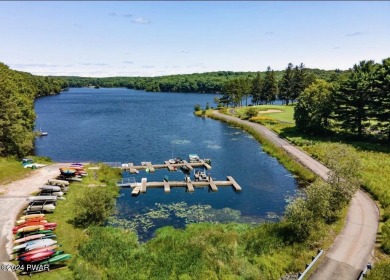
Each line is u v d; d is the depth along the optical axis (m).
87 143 78.75
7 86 64.00
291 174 56.06
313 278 24.94
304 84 139.50
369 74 72.06
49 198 37.31
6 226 32.16
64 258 26.41
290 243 30.50
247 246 30.14
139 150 72.50
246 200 44.59
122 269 25.86
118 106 168.12
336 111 75.50
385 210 36.31
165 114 134.62
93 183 47.28
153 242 30.95
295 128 87.88
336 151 40.50
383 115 67.75
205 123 110.75
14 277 24.11
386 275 24.31
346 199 35.91
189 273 25.45
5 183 44.69
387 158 56.06
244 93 153.62
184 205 42.53
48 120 114.75
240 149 73.88
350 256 28.06
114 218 38.16
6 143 57.25
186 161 62.28
